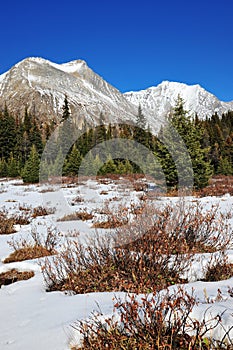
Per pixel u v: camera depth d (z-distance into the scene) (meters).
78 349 2.23
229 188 14.56
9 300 3.46
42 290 3.68
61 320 2.64
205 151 15.38
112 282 3.42
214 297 2.73
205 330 2.09
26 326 2.67
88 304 2.92
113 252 3.81
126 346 2.09
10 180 28.42
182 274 3.56
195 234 4.51
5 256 5.36
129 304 2.21
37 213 9.83
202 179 14.59
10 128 45.94
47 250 5.32
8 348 2.33
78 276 3.64
